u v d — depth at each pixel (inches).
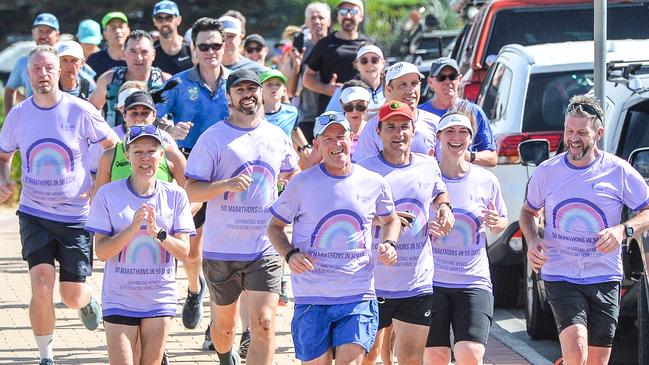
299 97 1665.8
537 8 1723.7
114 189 852.6
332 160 804.6
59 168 1024.9
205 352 1127.6
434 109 1047.6
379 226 848.9
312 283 809.5
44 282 1018.7
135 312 848.9
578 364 855.1
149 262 848.3
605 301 871.1
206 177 927.7
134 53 1250.6
